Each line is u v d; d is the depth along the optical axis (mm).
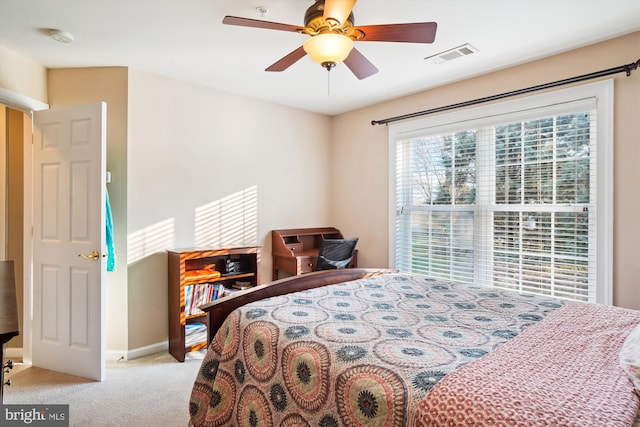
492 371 1128
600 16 2145
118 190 2904
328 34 1681
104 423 2016
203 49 2598
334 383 1220
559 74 2674
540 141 2807
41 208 2740
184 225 3244
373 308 1852
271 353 1468
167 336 3141
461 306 1904
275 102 3912
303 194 4195
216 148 3465
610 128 2434
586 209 2574
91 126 2574
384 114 3900
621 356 1181
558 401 950
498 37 2416
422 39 1778
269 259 3896
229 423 1574
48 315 2719
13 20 2172
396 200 3803
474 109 3158
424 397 1021
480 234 3170
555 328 1555
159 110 3096
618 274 2422
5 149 2920
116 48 2572
